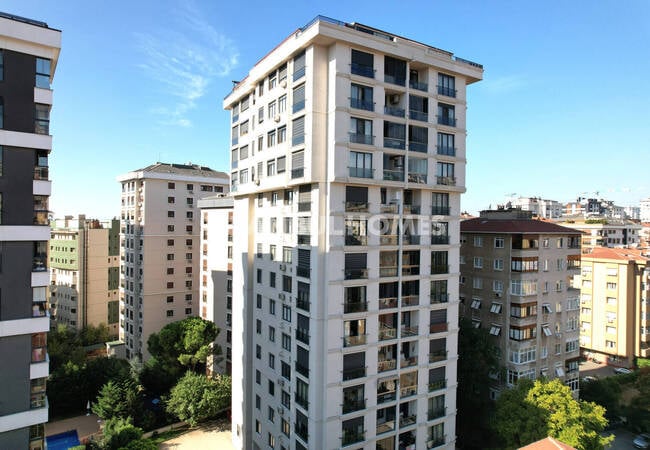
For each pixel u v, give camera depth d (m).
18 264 23.11
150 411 46.09
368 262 29.41
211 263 59.78
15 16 23.38
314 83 28.08
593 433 31.28
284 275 33.28
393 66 30.03
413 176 30.88
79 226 83.00
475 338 40.03
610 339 66.00
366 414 29.08
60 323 82.19
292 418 31.17
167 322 70.19
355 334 29.23
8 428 22.55
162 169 72.00
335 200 28.30
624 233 92.56
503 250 42.41
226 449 41.16
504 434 33.22
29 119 23.50
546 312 42.38
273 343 35.16
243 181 39.69
